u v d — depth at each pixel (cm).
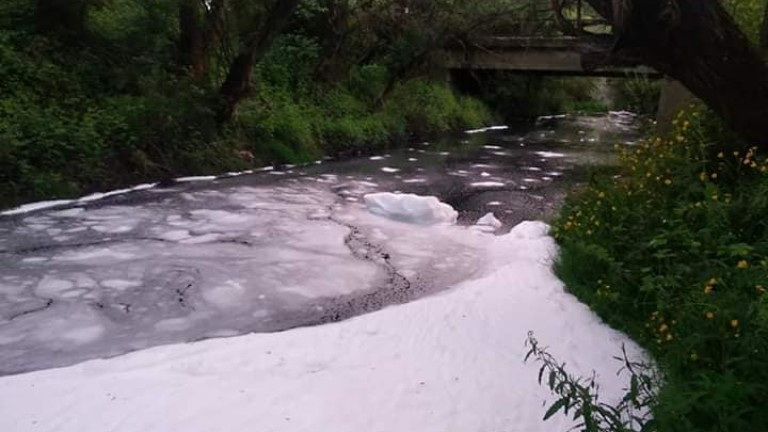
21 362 484
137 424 359
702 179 600
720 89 501
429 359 467
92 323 560
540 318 554
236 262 740
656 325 485
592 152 1802
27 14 1210
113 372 436
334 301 638
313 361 459
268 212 982
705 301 434
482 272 741
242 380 422
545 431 366
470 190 1247
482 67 2312
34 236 799
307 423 367
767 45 636
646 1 453
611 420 324
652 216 608
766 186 543
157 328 557
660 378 405
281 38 1761
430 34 2012
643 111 2197
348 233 888
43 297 612
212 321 577
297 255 779
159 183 1127
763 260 454
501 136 2173
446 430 366
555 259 713
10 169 929
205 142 1259
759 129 526
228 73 1326
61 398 390
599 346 495
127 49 1281
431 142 1953
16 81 1070
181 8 1345
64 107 1096
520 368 454
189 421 364
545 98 2861
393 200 1004
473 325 538
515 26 2259
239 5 1379
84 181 1019
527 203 1145
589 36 536
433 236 895
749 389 317
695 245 510
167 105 1216
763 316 351
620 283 559
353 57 1944
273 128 1445
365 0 1903
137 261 726
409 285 693
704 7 466
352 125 1709
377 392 410
